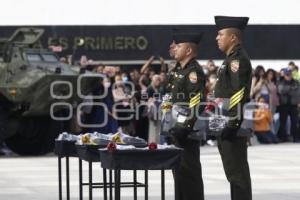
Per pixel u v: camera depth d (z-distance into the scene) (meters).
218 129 16.19
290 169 28.34
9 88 32.91
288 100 41.69
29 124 34.19
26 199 21.27
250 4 51.38
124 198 21.22
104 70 37.81
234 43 16.16
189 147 17.12
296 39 51.72
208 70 40.62
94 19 49.84
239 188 16.23
